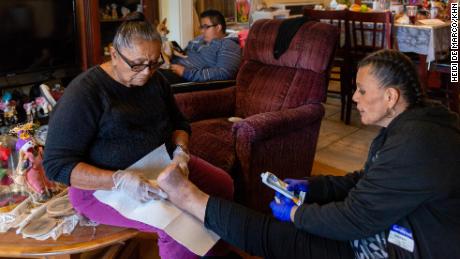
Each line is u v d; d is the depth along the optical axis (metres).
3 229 1.38
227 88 2.76
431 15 4.02
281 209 1.38
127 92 1.43
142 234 2.16
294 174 2.37
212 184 1.63
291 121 2.16
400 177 1.11
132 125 1.43
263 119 2.06
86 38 3.14
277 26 2.61
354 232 1.19
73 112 1.30
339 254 1.26
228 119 2.61
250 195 2.12
